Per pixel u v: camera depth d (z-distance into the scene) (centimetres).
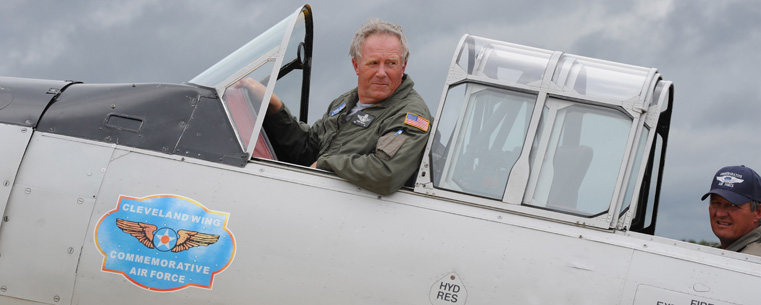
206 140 369
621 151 360
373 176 351
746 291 342
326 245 351
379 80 386
